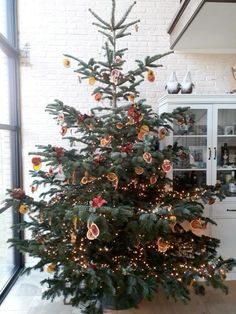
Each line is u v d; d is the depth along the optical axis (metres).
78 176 2.05
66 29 3.08
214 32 2.62
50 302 2.46
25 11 3.04
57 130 3.14
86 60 3.10
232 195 2.85
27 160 3.15
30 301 2.49
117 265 2.07
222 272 2.11
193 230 2.81
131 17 3.11
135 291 1.88
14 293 2.62
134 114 2.12
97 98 2.38
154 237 2.11
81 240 2.17
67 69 3.11
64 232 2.18
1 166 2.89
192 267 2.13
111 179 2.04
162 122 2.31
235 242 2.88
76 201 2.17
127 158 2.07
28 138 3.14
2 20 2.88
